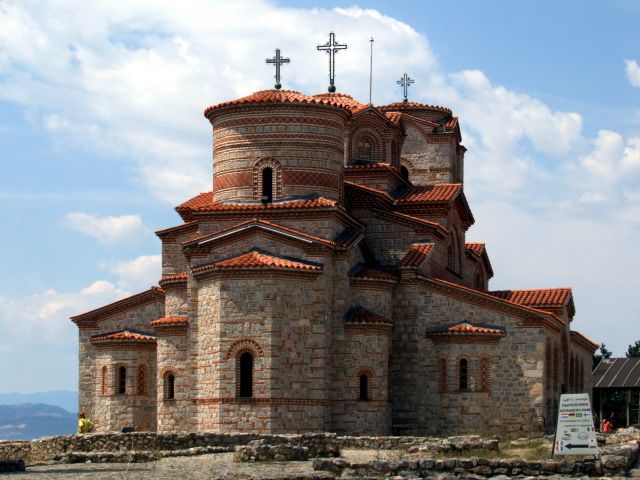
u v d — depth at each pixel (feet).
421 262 208.13
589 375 271.90
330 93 252.42
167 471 127.24
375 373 193.26
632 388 276.21
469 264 258.16
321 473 116.98
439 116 270.26
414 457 138.62
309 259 189.47
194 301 192.13
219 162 205.36
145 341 212.02
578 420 128.88
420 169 260.01
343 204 210.38
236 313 182.91
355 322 192.34
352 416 191.11
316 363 185.78
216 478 114.21
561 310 223.10
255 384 181.06
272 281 182.39
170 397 195.11
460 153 274.36
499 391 199.21
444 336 201.05
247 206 198.80
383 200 218.59
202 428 184.96
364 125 233.14
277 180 200.95
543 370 198.08
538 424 196.65
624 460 118.83
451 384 200.23
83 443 155.84
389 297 202.08
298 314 184.85
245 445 146.20
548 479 115.34
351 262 202.49
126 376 211.20
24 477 121.90
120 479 119.14
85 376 224.94
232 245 193.16
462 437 157.07
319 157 202.49
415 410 202.28
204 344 187.42
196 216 201.05
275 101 200.54
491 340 200.34
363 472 120.06
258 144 201.77
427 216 226.58
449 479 114.32
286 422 181.16
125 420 209.77
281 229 190.19
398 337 205.05
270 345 180.96
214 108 205.05
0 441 171.42
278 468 129.08
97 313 224.53
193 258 194.29
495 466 119.44
